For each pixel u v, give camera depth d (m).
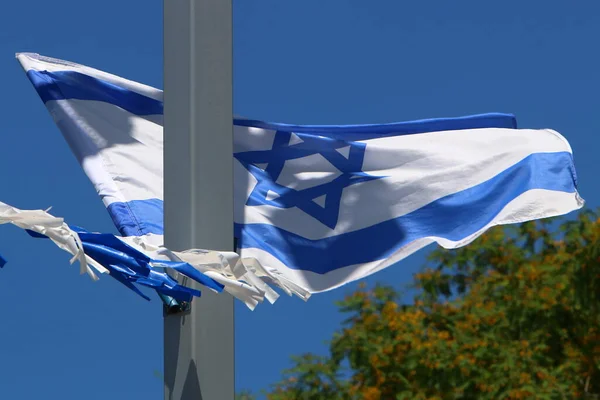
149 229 10.37
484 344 23.92
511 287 25.38
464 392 23.83
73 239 7.96
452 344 23.78
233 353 8.48
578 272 25.38
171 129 8.76
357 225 11.36
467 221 11.40
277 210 11.27
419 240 11.34
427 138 11.76
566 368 25.02
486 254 26.05
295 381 23.97
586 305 25.20
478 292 25.41
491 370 23.73
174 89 8.78
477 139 11.72
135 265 8.19
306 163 11.55
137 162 10.88
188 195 8.59
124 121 11.11
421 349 23.70
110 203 10.57
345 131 11.73
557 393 23.64
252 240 11.14
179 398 8.38
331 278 11.18
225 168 8.70
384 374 23.86
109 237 8.18
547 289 25.12
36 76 11.24
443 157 11.61
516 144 11.66
